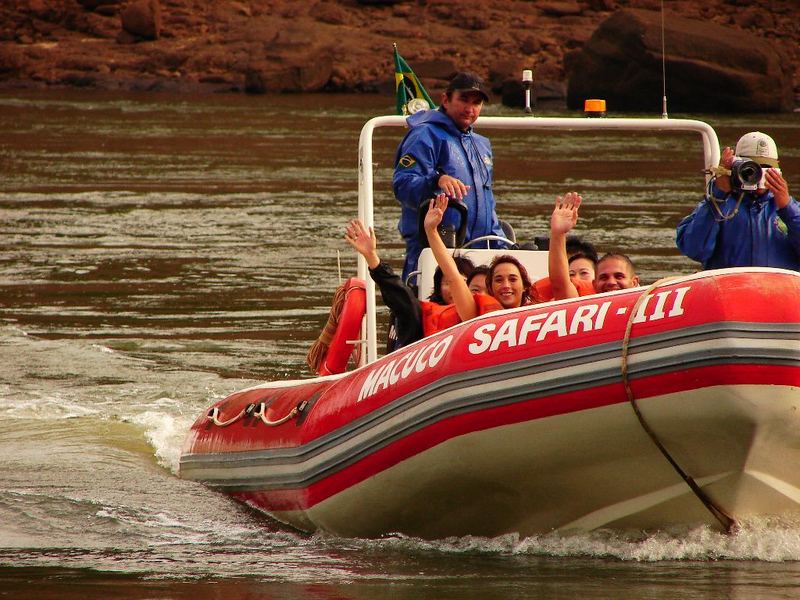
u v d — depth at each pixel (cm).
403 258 5594
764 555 1862
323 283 5172
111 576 1877
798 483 1823
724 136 12888
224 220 7100
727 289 1709
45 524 2228
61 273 5431
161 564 1959
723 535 1892
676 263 5394
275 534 2197
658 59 17100
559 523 1961
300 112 17575
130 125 14700
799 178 8625
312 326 4344
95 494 2438
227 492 2444
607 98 17612
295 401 2317
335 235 6569
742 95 17138
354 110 18188
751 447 1734
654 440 1759
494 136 12675
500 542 2028
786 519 1872
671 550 1897
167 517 2295
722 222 2262
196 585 1812
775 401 1689
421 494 1994
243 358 3866
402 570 1881
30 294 4962
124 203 7844
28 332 4259
